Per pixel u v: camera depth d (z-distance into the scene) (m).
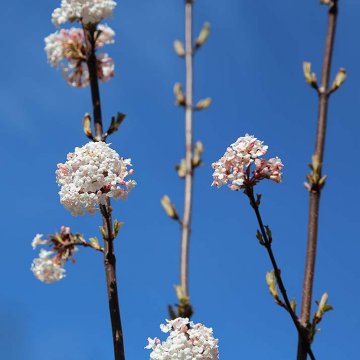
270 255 1.18
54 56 1.45
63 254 1.38
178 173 1.24
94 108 1.38
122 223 1.29
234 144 1.23
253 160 1.21
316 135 1.20
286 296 1.16
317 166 1.19
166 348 1.25
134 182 1.29
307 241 1.18
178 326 1.25
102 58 1.47
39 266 1.41
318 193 1.19
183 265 1.19
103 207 1.30
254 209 1.20
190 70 1.29
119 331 1.27
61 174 1.29
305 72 1.21
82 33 1.46
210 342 1.25
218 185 1.22
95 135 1.37
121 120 1.36
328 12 1.22
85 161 1.29
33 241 1.39
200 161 1.24
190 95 1.28
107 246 1.29
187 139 1.25
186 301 1.16
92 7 1.39
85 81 1.47
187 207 1.21
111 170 1.29
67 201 1.28
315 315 1.16
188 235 1.20
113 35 1.46
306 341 1.16
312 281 1.17
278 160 1.22
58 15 1.41
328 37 1.21
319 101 1.21
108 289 1.29
